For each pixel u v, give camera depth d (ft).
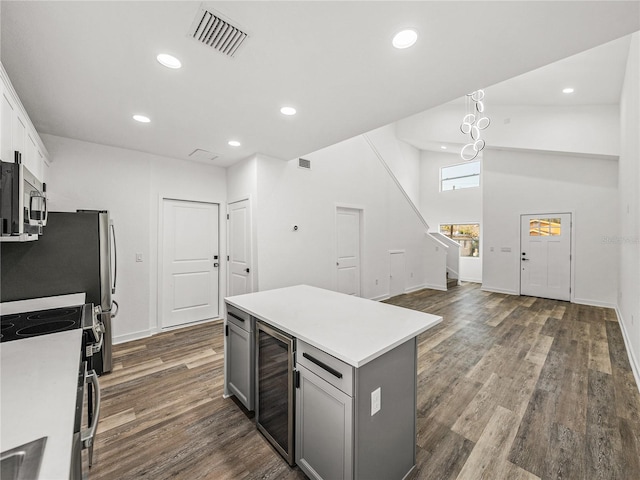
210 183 14.02
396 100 7.52
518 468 5.31
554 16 4.58
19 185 4.18
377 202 18.71
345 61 5.86
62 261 8.02
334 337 4.81
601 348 10.80
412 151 27.76
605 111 15.43
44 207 5.39
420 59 5.79
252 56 5.69
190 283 13.46
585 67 11.99
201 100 7.52
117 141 10.67
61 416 2.64
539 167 19.25
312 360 4.79
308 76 6.42
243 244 13.29
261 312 6.37
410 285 21.91
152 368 9.27
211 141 10.73
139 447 5.87
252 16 4.64
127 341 11.50
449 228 27.71
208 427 6.51
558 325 13.57
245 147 11.44
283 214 13.33
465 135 20.67
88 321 5.64
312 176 14.66
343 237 16.61
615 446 5.80
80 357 4.01
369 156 18.17
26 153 6.47
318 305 6.98
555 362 9.63
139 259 11.86
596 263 17.22
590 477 5.09
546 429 6.34
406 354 5.10
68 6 4.36
